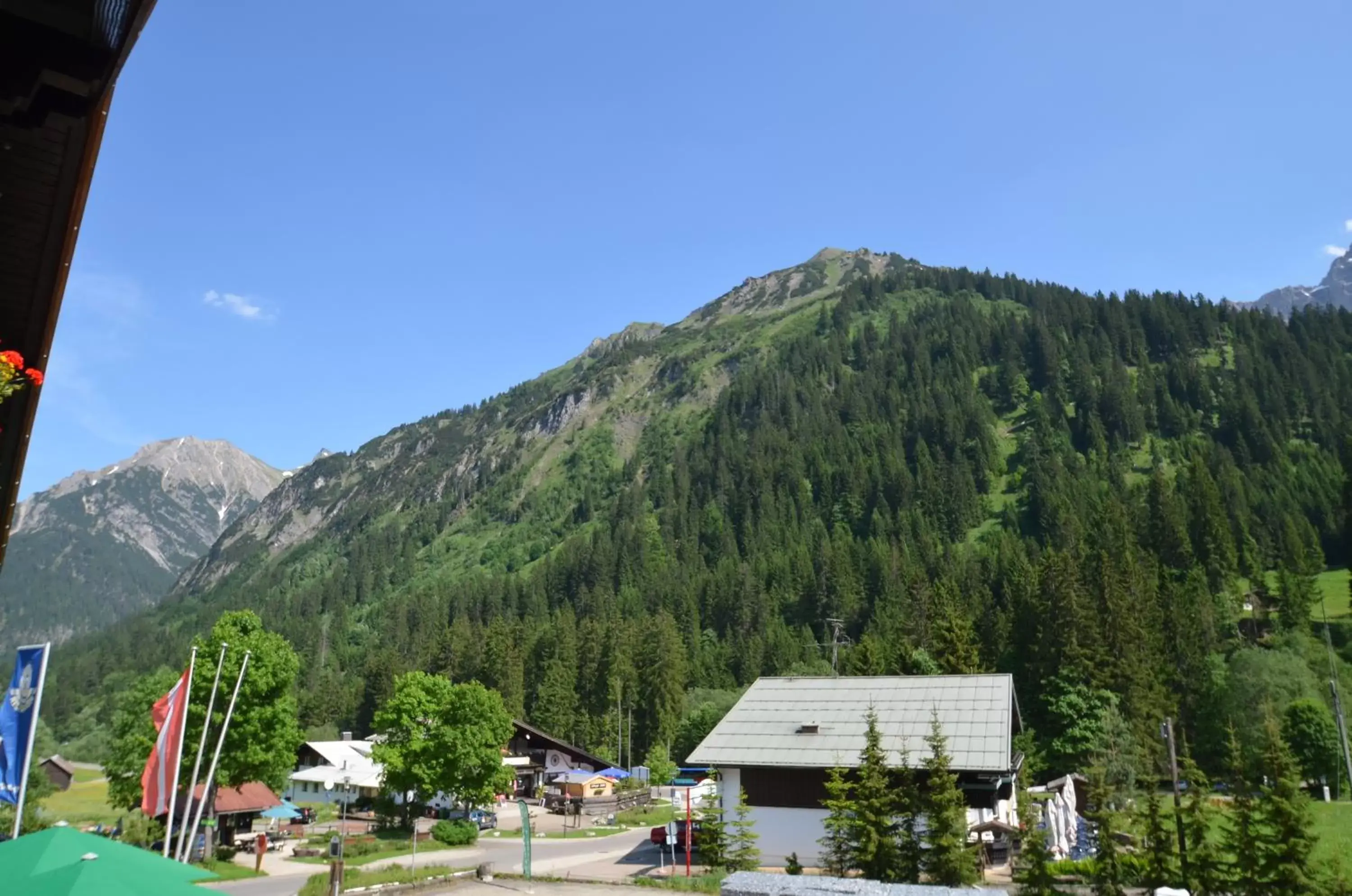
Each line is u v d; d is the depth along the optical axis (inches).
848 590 6269.7
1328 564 6038.4
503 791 2687.0
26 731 570.3
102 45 319.6
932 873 1176.8
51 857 394.3
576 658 5118.1
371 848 1991.9
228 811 2138.3
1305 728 2723.9
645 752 4697.3
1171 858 1083.3
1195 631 3703.3
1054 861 1353.3
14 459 496.1
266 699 1914.4
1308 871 1005.8
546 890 1223.5
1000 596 5561.0
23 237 399.2
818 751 1520.7
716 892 1206.3
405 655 6619.1
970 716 1541.6
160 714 770.2
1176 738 3090.6
